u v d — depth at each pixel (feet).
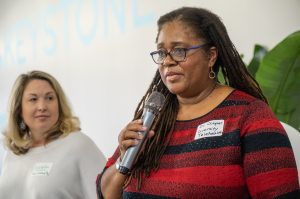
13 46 14.79
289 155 3.29
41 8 13.41
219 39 3.79
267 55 6.00
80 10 11.84
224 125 3.55
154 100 4.06
